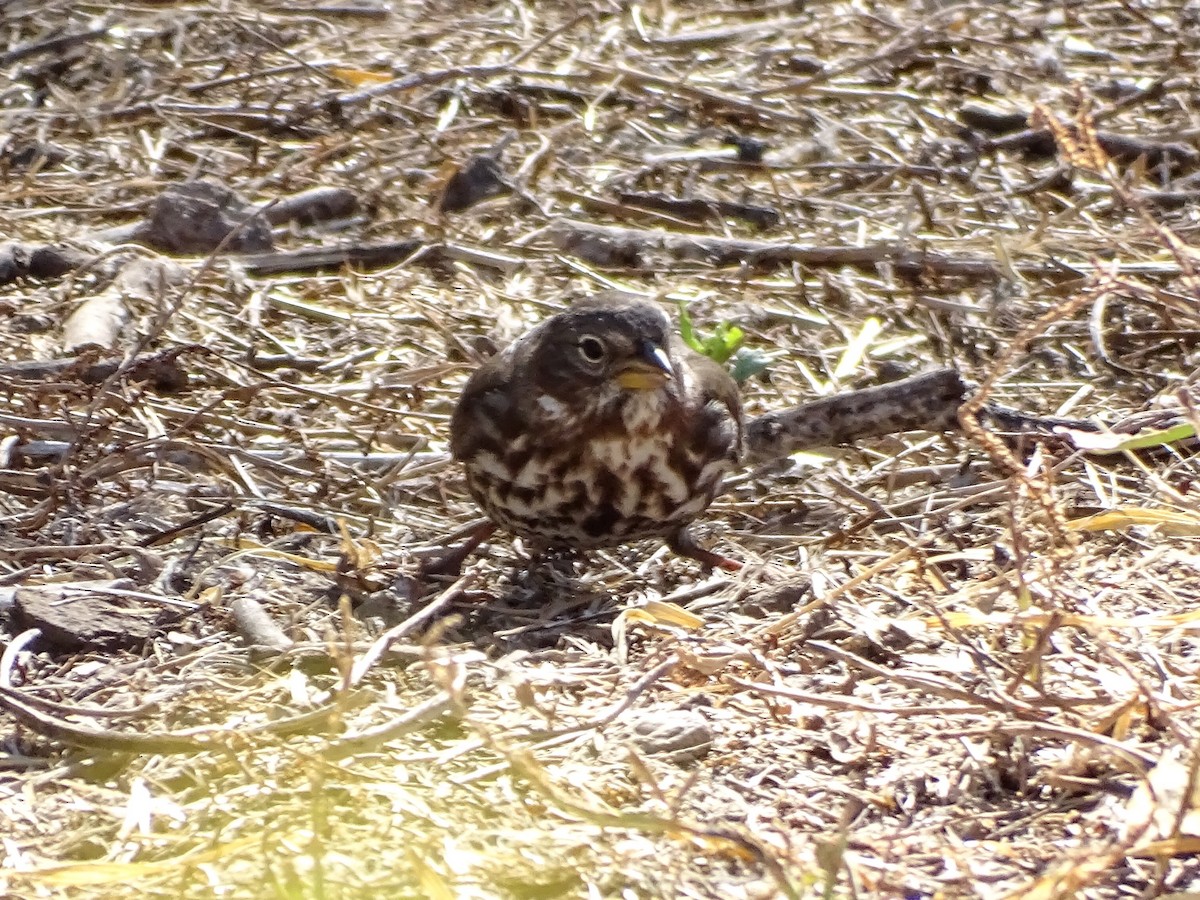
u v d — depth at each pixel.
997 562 5.30
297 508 5.94
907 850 3.68
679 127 9.73
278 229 8.34
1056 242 8.02
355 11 10.95
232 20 10.55
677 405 5.27
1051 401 7.00
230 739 4.02
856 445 6.63
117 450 5.97
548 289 7.91
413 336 7.46
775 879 3.36
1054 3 11.49
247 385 6.71
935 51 10.70
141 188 8.62
